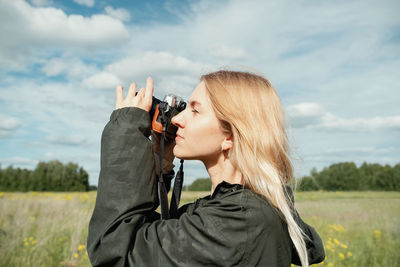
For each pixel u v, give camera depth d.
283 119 1.10
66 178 60.91
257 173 0.95
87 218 6.86
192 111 1.09
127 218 0.86
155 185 0.98
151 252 0.81
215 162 1.10
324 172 61.47
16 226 5.32
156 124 1.16
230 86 1.04
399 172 57.84
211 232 0.81
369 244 5.48
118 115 0.99
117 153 0.93
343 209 12.85
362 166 63.16
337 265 4.11
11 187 58.44
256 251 0.83
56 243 4.72
